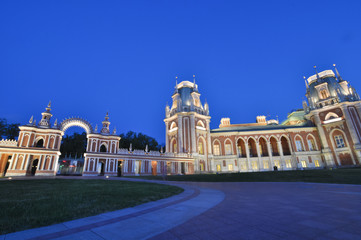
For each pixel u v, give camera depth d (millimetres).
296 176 29156
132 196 11938
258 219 6523
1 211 7887
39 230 5711
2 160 35375
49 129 40812
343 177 24469
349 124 50750
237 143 65312
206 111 64750
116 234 5309
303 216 6762
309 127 59000
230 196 12383
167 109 68125
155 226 5977
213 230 5473
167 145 62406
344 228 5309
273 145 64812
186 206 9047
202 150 59031
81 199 10750
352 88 55750
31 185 18844
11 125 64000
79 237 5121
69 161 59250
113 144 46031
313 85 63031
